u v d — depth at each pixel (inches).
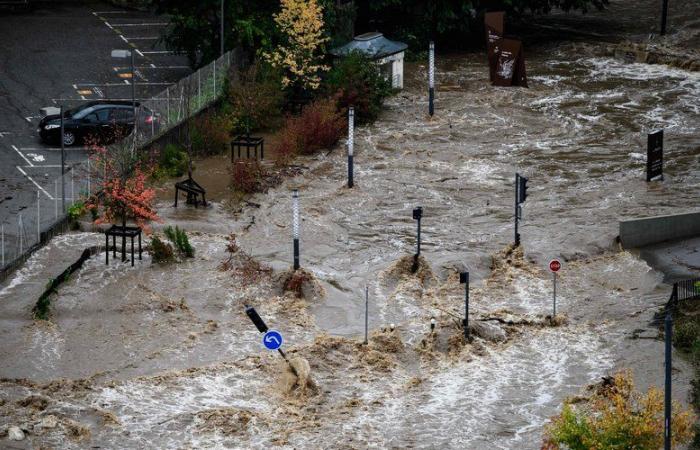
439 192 3855.8
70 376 2635.3
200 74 4461.1
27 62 5216.5
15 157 4079.7
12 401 2484.0
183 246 3272.6
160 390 2573.8
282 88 4618.6
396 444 2358.5
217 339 2844.5
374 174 4030.5
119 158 3708.2
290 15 4670.3
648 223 3373.5
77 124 4188.0
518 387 2620.6
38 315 2908.5
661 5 6830.7
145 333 2859.3
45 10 6141.7
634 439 2094.0
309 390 2578.7
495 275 3221.0
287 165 4072.3
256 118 4458.7
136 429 2399.1
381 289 3137.3
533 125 4628.4
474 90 5142.7
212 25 4948.3
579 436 2114.9
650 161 3900.1
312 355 2746.1
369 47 4943.4
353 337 2856.8
